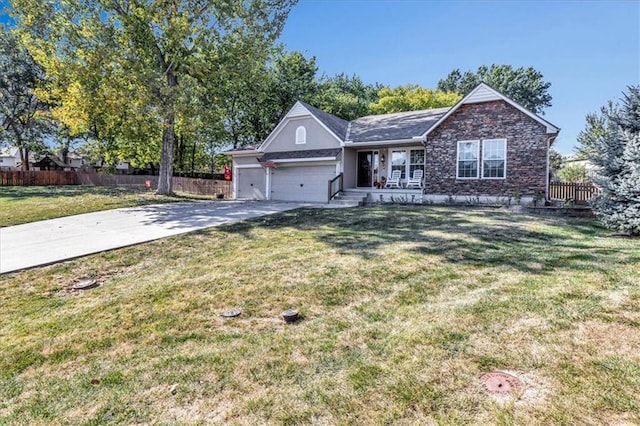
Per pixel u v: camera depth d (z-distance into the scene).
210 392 2.93
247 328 4.05
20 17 16.08
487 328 3.65
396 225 9.52
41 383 3.23
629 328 3.49
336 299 4.70
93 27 15.00
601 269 5.27
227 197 22.92
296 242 7.93
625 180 7.93
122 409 2.79
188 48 17.16
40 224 11.47
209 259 7.00
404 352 3.32
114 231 10.05
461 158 15.28
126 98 15.15
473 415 2.46
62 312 4.81
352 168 18.75
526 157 14.11
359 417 2.52
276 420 2.55
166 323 4.30
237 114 31.14
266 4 16.98
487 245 7.02
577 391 2.63
